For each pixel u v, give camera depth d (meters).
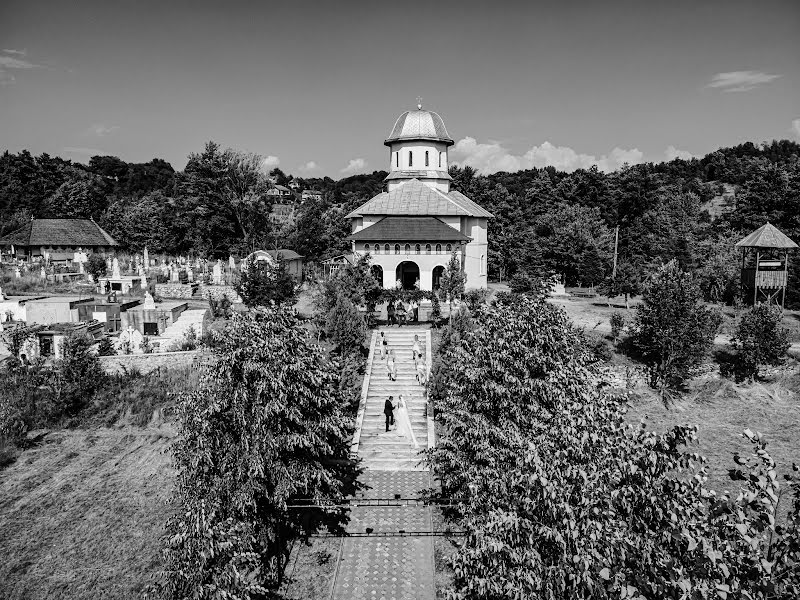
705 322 37.66
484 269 64.06
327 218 86.25
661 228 86.69
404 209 56.47
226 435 19.00
